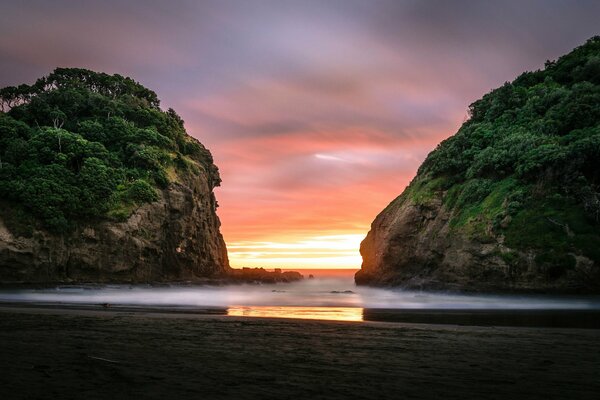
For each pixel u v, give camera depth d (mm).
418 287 59906
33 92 108188
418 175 76938
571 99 62906
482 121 75750
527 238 48156
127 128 95625
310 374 11305
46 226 74375
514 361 13227
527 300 44344
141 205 84562
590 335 18641
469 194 59438
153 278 85875
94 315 25391
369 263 82000
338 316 28781
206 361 12703
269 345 15617
